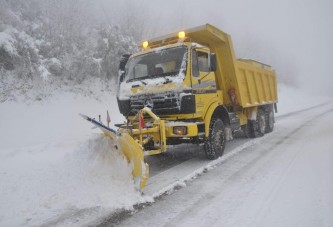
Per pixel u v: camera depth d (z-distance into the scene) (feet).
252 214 12.70
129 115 22.33
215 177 18.34
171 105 19.95
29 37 39.73
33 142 29.17
